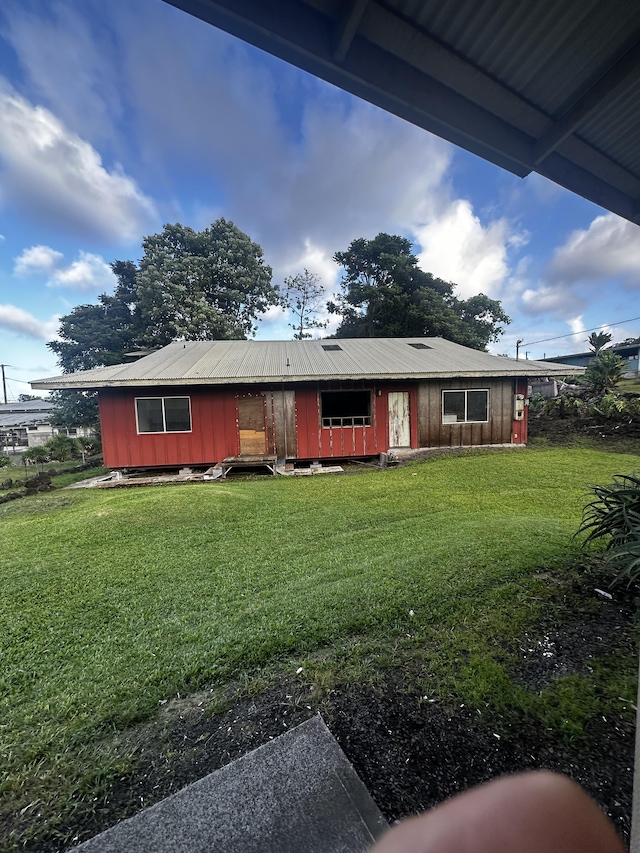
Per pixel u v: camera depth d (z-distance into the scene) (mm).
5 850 1097
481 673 1731
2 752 1450
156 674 1887
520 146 2113
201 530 4348
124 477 8633
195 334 19125
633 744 1317
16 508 6195
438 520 4418
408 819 1083
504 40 1604
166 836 1110
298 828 1103
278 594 2732
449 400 9836
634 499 2674
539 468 7363
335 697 1644
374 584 2703
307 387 9281
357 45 1585
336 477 7773
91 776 1324
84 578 3145
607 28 1552
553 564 2832
